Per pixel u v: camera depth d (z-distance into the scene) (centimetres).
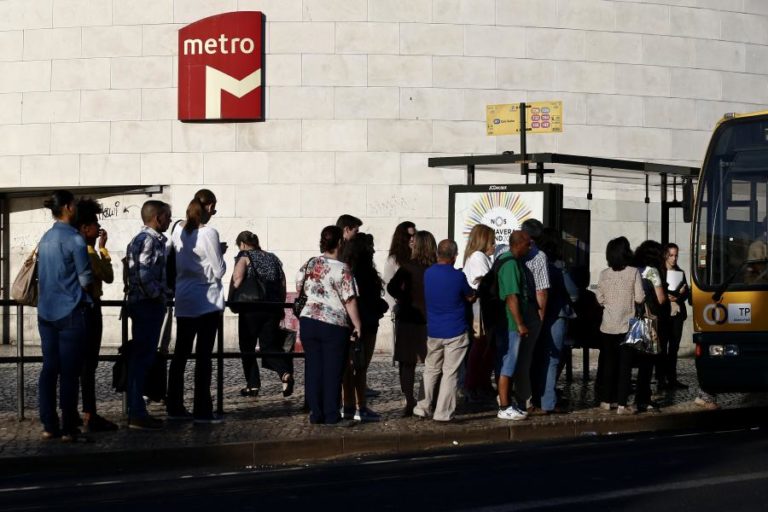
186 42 3122
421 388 1970
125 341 1770
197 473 1484
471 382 2100
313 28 3130
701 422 2019
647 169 2412
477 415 1914
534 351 1958
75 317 1591
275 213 3130
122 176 3170
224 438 1628
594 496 1248
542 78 3186
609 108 3225
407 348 1877
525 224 1936
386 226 3131
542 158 2206
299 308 1773
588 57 3212
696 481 1337
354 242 1833
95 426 1706
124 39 3175
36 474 1471
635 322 1944
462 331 1803
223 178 3141
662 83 3275
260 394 2172
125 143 3172
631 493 1262
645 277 2059
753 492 1260
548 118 2464
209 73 3109
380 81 3134
